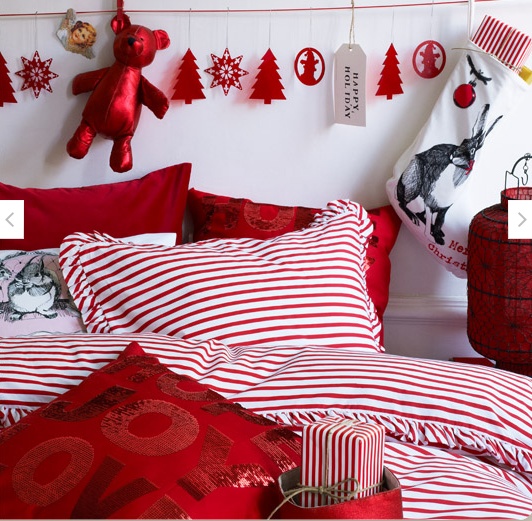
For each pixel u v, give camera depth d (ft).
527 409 4.32
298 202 6.63
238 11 6.33
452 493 3.73
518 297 5.63
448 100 6.04
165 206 6.39
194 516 3.14
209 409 3.76
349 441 3.04
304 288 5.31
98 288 5.39
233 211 6.28
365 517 3.01
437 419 4.18
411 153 6.18
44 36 6.44
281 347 4.94
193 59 6.38
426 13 6.19
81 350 4.64
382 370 4.42
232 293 5.22
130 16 6.40
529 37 5.83
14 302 5.42
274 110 6.48
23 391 4.42
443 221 6.09
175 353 4.63
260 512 3.29
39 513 3.19
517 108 6.26
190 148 6.61
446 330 6.63
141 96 6.28
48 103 6.55
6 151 6.67
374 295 6.15
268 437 3.68
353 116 6.21
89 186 6.46
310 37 6.32
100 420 3.59
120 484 3.21
